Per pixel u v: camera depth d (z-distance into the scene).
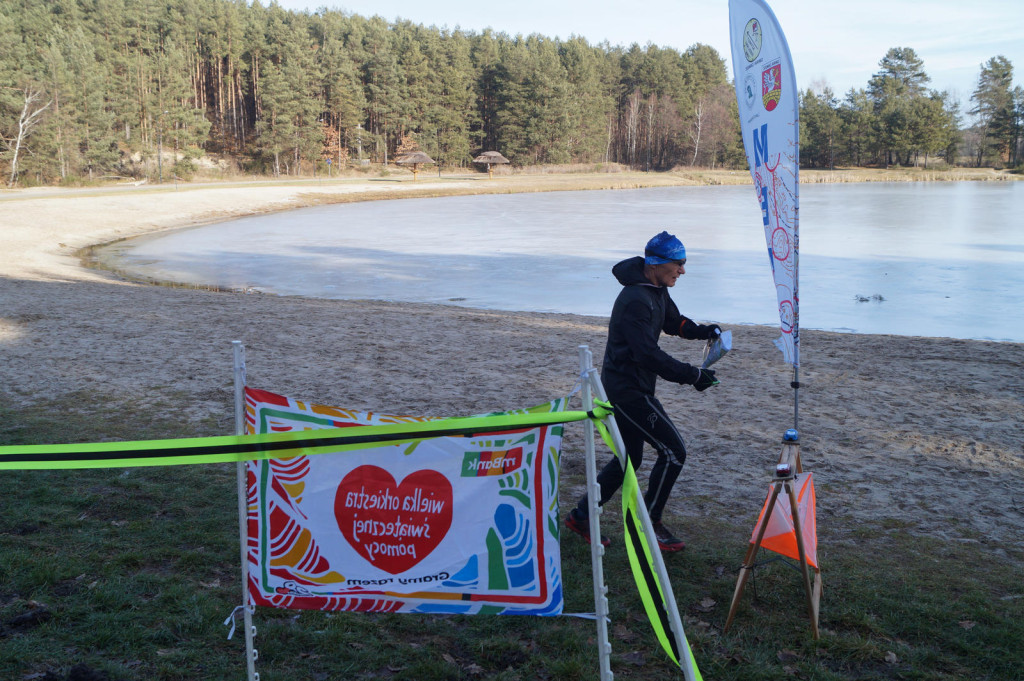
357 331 12.60
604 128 117.31
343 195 64.62
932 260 24.27
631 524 2.42
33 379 9.04
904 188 82.62
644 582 2.43
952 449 6.71
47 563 4.07
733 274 22.08
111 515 4.86
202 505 5.07
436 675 3.21
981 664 3.37
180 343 11.37
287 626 3.57
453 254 27.91
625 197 67.94
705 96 122.44
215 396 8.41
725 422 7.57
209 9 91.94
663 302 4.07
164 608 3.67
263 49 93.12
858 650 3.40
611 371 4.11
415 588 2.51
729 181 98.94
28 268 21.77
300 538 2.54
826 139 121.75
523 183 85.56
